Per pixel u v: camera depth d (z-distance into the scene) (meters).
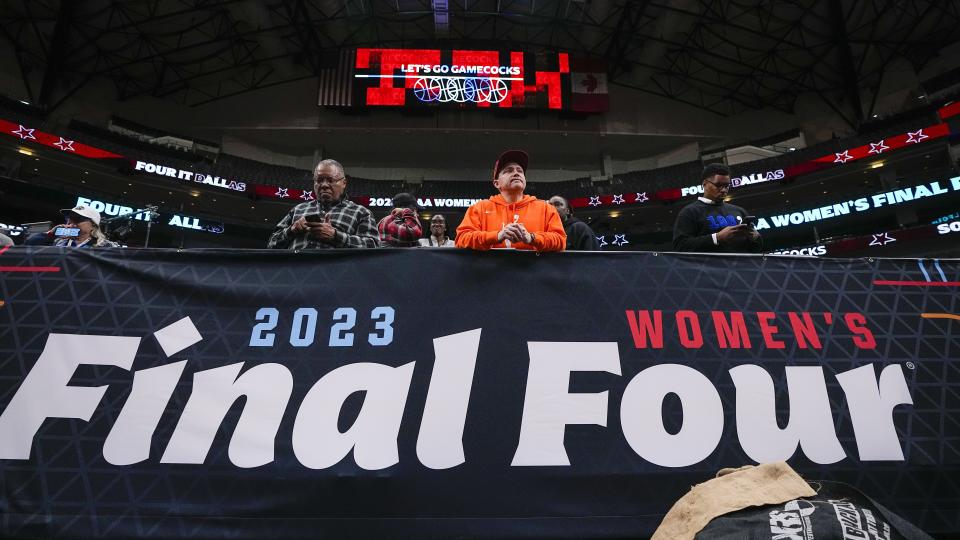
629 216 21.88
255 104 21.48
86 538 1.24
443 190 21.98
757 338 1.54
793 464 1.38
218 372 1.44
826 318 1.58
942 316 1.59
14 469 1.30
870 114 19.81
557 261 1.62
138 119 20.30
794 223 18.41
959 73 18.03
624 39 20.67
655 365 1.49
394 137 21.84
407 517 1.28
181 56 19.23
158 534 1.25
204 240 19.95
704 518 0.93
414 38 22.03
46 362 1.42
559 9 19.69
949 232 15.41
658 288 1.59
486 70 21.12
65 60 17.88
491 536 1.27
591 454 1.37
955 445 1.42
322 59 21.08
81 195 17.23
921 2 16.33
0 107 16.22
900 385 1.49
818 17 17.22
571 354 1.49
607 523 1.29
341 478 1.32
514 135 21.86
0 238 2.83
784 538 0.84
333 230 1.93
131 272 1.55
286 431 1.37
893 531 0.88
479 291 1.57
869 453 1.40
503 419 1.40
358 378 1.44
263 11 17.53
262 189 19.17
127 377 1.42
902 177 17.98
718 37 18.81
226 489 1.30
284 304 1.54
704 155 22.39
